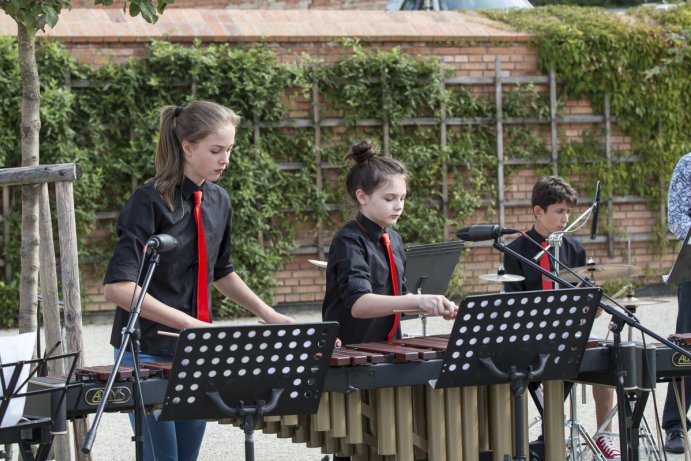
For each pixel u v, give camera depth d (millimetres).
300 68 18453
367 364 6570
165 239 6348
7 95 17016
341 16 19375
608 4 28734
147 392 6211
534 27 19641
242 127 18234
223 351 5918
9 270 17422
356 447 7188
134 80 17672
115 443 10867
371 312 7211
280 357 6074
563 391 7344
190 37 18188
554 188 9602
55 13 8656
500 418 7078
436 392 6902
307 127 18672
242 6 25891
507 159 19562
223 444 10938
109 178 17719
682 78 20047
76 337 8438
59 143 17234
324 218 18797
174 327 6754
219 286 7770
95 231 17875
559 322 6672
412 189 19172
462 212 19312
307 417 7062
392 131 18938
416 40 19188
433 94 18953
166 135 7094
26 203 8641
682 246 8406
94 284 17953
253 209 18234
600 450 9570
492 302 6391
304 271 18969
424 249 9438
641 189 20125
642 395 7215
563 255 9883
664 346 7305
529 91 19500
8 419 5922
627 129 20047
